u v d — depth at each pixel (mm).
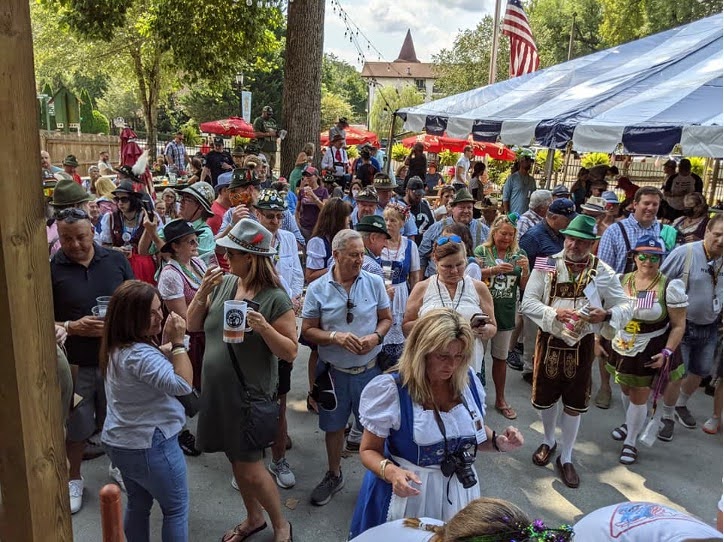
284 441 3723
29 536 1354
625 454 4188
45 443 1365
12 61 1202
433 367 2215
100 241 4938
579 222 3684
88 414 3301
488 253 4734
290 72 11344
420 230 7062
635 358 4027
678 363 4133
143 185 5633
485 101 8672
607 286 3701
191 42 15609
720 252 4352
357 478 3834
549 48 43406
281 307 2818
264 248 2840
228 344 2766
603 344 4523
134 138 12469
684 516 1678
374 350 3488
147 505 2691
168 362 2508
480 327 3438
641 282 4074
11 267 1241
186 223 3719
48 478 1383
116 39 24453
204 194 4504
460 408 2295
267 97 39000
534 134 6902
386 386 2273
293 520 3385
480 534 1640
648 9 32812
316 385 3498
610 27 35000
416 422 2229
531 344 5531
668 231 5723
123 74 29281
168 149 17891
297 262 4555
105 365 2510
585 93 7574
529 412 4953
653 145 5727
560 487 3863
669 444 4492
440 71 38125
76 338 3244
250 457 2818
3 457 1326
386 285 4008
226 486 3672
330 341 3314
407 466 2260
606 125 6035
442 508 2250
